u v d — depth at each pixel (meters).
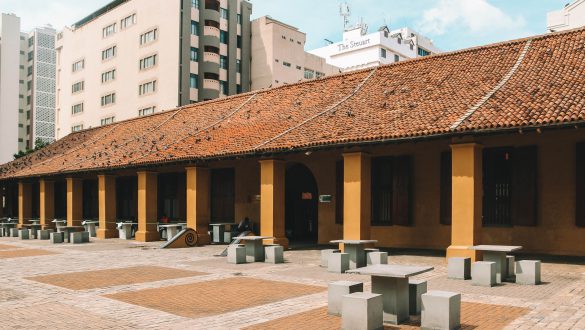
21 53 90.25
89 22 61.12
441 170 17.30
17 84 84.44
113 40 57.19
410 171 18.14
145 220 23.55
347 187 16.33
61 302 9.38
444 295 7.12
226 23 57.78
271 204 18.47
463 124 13.50
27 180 32.84
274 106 23.14
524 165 15.77
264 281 11.66
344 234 16.30
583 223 14.74
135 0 54.62
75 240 22.86
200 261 15.66
